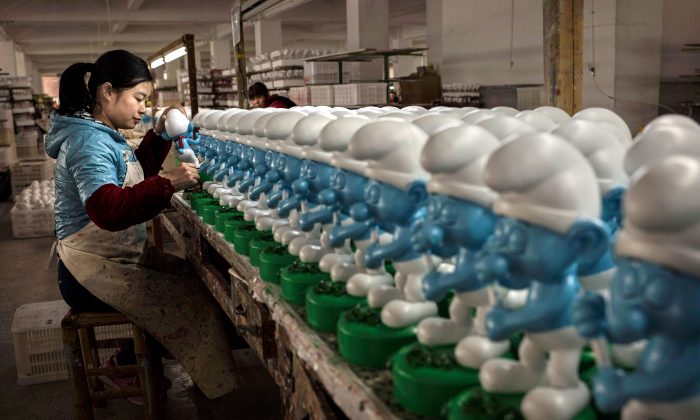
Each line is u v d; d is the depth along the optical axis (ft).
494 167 2.83
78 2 50.60
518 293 3.80
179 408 9.92
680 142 3.00
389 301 4.30
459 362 3.56
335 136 4.36
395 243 4.08
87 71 8.39
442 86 32.99
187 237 10.64
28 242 22.62
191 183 8.09
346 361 4.09
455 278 3.50
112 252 8.41
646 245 2.23
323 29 76.79
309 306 4.68
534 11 29.37
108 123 8.50
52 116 8.20
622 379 2.41
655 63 23.90
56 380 11.05
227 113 8.00
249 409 9.83
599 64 24.00
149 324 8.41
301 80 34.04
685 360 2.27
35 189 24.72
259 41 52.44
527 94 27.94
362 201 4.38
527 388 3.23
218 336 8.80
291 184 5.85
